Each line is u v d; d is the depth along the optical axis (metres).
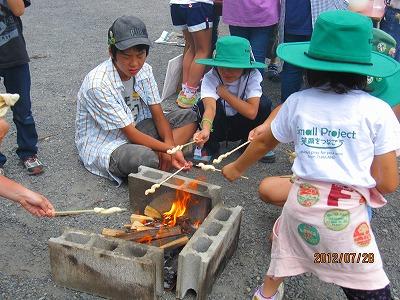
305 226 2.07
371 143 1.95
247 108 3.52
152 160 3.29
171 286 2.53
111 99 3.35
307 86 2.12
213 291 2.54
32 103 4.82
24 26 7.49
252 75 3.61
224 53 3.49
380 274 2.08
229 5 4.29
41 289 2.53
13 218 3.08
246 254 2.82
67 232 2.52
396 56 4.24
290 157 3.82
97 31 7.37
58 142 4.06
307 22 4.07
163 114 3.72
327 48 1.94
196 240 2.49
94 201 3.29
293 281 2.63
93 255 2.38
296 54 2.09
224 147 4.09
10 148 3.94
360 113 1.95
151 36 7.12
